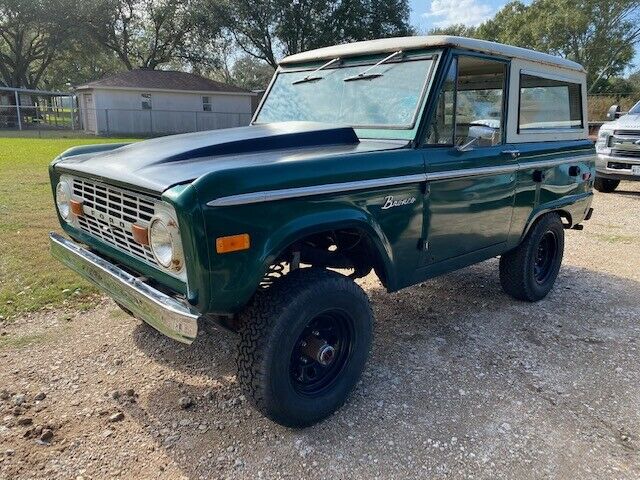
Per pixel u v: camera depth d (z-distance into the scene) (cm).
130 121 3033
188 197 224
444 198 336
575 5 4016
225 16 3375
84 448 268
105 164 294
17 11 3309
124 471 252
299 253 293
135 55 3934
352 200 279
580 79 484
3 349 367
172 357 362
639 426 297
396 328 420
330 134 323
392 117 334
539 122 432
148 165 272
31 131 3130
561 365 365
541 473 257
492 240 398
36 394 314
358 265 335
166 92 3120
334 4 3334
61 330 398
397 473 254
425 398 319
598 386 338
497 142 388
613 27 4000
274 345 258
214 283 233
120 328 403
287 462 260
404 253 319
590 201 528
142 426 287
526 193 420
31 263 523
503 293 504
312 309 269
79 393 317
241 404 308
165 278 260
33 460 257
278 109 412
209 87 3272
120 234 288
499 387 334
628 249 679
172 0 3475
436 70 324
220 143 294
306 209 259
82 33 3506
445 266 358
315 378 293
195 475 251
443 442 278
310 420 285
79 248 322
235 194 232
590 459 268
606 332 421
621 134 1043
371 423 293
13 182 997
